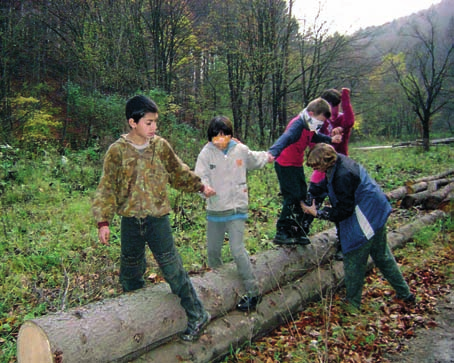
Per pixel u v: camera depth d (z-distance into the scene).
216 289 3.35
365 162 14.01
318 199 4.31
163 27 17.56
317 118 3.85
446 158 15.59
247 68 16.34
